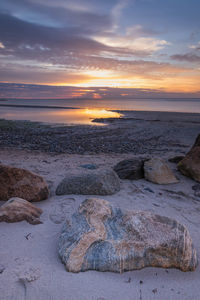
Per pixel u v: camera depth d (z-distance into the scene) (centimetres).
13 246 263
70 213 367
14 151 969
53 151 1022
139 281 223
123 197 452
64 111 3941
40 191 416
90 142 1318
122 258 234
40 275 217
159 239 247
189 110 4425
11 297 189
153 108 5006
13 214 324
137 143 1319
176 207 422
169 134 1680
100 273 229
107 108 4909
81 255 235
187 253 244
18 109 4416
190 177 612
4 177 400
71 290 203
